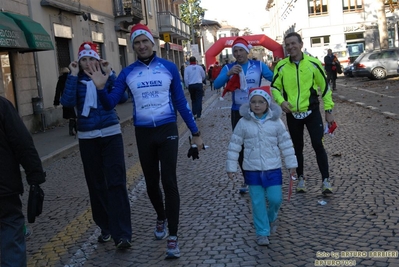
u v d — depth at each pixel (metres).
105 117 4.96
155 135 4.68
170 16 41.59
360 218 5.18
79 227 5.83
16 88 15.86
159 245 4.96
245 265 4.27
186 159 9.54
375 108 15.02
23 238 3.74
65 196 7.52
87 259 4.76
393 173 6.94
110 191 4.91
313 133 6.18
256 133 4.80
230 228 5.27
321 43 48.75
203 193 6.83
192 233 5.21
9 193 3.64
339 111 15.38
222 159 9.22
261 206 4.71
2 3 15.20
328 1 48.09
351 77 35.03
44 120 17.50
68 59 21.08
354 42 48.09
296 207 5.79
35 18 17.66
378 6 32.62
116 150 4.97
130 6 28.38
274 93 6.21
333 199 5.97
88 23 23.59
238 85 6.38
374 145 9.16
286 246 4.62
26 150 3.70
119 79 4.75
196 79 16.52
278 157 4.83
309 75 6.14
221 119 16.30
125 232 4.87
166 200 4.63
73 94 4.87
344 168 7.53
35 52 17.38
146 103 4.67
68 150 12.09
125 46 30.78
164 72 4.71
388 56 29.61
